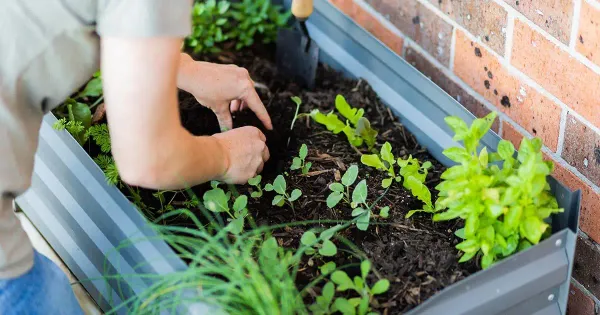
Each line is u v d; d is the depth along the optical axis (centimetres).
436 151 183
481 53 176
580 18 146
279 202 164
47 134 169
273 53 220
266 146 165
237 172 153
